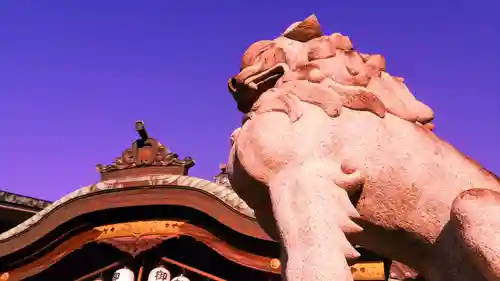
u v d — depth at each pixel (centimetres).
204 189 547
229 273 616
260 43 213
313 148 167
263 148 172
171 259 597
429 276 168
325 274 140
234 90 212
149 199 575
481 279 146
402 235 169
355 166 164
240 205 523
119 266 622
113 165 656
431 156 169
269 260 525
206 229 564
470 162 172
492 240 136
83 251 657
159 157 636
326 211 153
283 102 178
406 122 177
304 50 194
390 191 165
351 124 171
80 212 595
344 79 181
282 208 159
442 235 160
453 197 162
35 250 614
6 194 780
